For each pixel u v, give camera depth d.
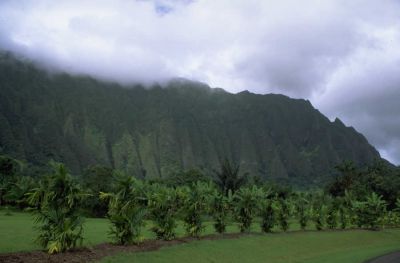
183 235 26.66
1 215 44.00
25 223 33.12
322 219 40.88
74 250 16.70
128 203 20.22
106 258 16.16
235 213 31.20
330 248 30.69
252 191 32.12
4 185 42.50
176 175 78.62
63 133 188.88
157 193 22.86
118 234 19.67
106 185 57.75
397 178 75.44
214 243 23.23
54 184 16.52
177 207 25.08
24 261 14.11
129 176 20.83
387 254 29.39
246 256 22.30
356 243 35.38
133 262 16.50
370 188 74.50
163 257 18.20
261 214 33.00
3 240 20.80
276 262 22.47
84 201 17.94
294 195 60.59
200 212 26.36
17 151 148.00
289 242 28.75
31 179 45.91
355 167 84.38
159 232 23.08
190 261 18.78
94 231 28.86
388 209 71.69
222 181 61.34
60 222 16.42
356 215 47.12
